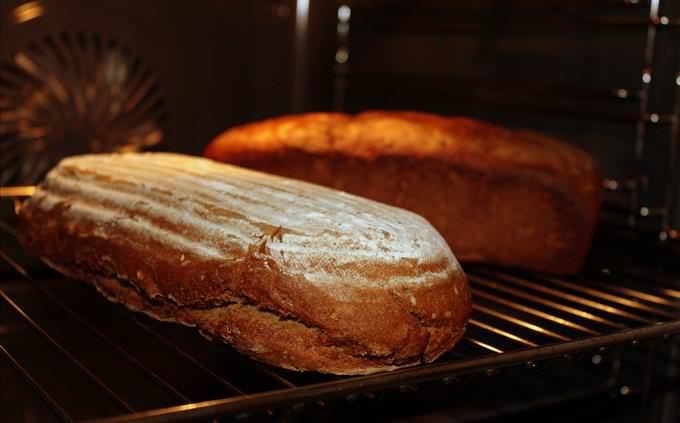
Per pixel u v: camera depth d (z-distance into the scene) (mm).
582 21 1051
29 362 996
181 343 946
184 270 731
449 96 1166
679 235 983
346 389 615
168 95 1109
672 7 987
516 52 1114
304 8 1179
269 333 707
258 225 728
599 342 681
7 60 1019
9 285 988
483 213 957
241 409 583
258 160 1009
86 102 1063
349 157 980
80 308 1013
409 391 663
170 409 568
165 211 774
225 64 1138
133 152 1095
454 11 1156
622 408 1038
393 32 1220
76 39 1052
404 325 703
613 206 1049
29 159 1042
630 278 947
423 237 741
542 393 1073
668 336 712
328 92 1218
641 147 1022
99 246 796
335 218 734
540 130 1108
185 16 1107
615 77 1038
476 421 1037
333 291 695
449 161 955
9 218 1008
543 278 943
